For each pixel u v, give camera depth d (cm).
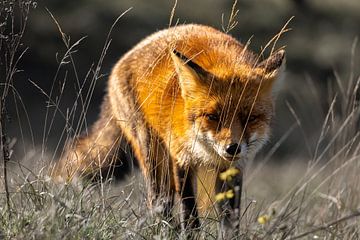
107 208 910
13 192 907
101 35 4197
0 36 964
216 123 1042
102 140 1219
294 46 4700
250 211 1083
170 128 1044
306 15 5047
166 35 1188
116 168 1200
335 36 4916
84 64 3956
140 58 1176
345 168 1217
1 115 917
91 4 4419
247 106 1051
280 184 1988
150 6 4578
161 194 1056
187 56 1126
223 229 975
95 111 3562
